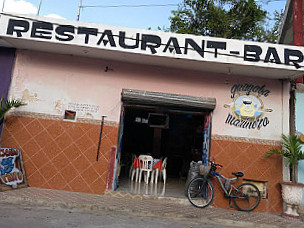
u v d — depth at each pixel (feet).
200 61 18.10
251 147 19.58
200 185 18.94
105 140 19.40
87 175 18.93
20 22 17.54
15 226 11.27
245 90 20.43
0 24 17.37
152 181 24.80
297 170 19.48
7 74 19.69
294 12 22.72
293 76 19.43
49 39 17.52
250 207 18.60
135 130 39.45
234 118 19.99
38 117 19.36
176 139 40.06
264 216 17.44
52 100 19.65
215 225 15.01
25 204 15.26
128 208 15.69
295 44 22.16
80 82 19.98
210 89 20.38
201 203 18.47
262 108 20.18
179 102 19.26
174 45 17.94
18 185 17.67
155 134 35.68
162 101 19.22
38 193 17.03
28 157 18.89
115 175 19.27
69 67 20.08
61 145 19.16
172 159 38.86
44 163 18.89
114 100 19.90
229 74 20.49
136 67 20.42
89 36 17.75
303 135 19.52
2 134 18.98
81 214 14.38
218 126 19.84
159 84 20.29
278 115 20.10
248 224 15.46
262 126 19.93
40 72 19.89
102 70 20.20
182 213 15.92
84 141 19.30
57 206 15.47
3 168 16.88
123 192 18.84
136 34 17.97
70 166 18.97
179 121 40.37
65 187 18.74
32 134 19.15
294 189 17.16
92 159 19.13
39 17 17.66
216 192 18.88
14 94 19.52
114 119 19.70
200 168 18.54
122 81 20.17
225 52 17.94
